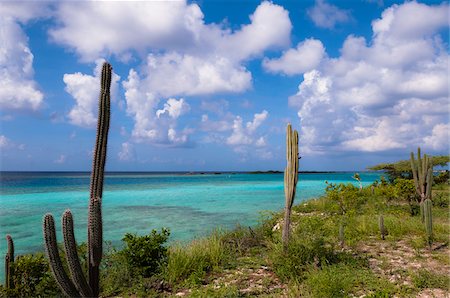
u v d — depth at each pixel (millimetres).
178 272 8297
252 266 8805
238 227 13234
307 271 8094
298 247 8742
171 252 9203
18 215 21594
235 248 10430
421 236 11445
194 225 17875
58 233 15781
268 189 47281
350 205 17375
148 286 7812
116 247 12891
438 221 14211
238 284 7703
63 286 4191
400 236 11742
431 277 7449
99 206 4320
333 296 6664
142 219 20016
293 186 9344
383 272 8133
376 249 10156
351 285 7215
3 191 40375
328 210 17922
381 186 21203
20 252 12867
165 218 20328
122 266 8516
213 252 9266
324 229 12289
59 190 42312
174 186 54562
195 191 43000
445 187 27203
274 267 8453
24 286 7129
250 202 29500
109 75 4559
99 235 4305
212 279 8180
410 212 16250
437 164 29469
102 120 4414
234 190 45281
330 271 7785
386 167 31969
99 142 4383
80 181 72562
